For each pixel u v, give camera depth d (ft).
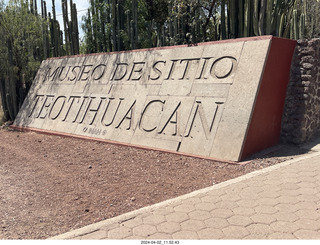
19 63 50.39
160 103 28.27
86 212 14.90
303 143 24.09
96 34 55.83
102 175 20.67
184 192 16.76
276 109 24.41
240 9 35.14
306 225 11.79
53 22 55.42
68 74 40.88
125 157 24.79
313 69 24.40
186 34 42.22
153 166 22.03
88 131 32.73
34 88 45.01
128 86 32.30
